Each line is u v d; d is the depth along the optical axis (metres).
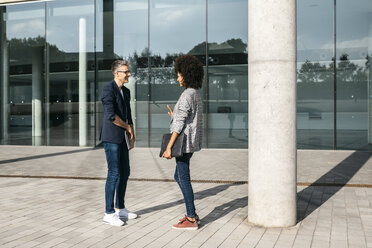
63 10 14.30
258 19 4.20
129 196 5.93
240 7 12.80
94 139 14.18
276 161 4.24
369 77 12.09
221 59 12.99
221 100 13.02
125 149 4.70
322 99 12.38
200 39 13.13
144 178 7.47
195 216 4.33
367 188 6.42
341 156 10.75
